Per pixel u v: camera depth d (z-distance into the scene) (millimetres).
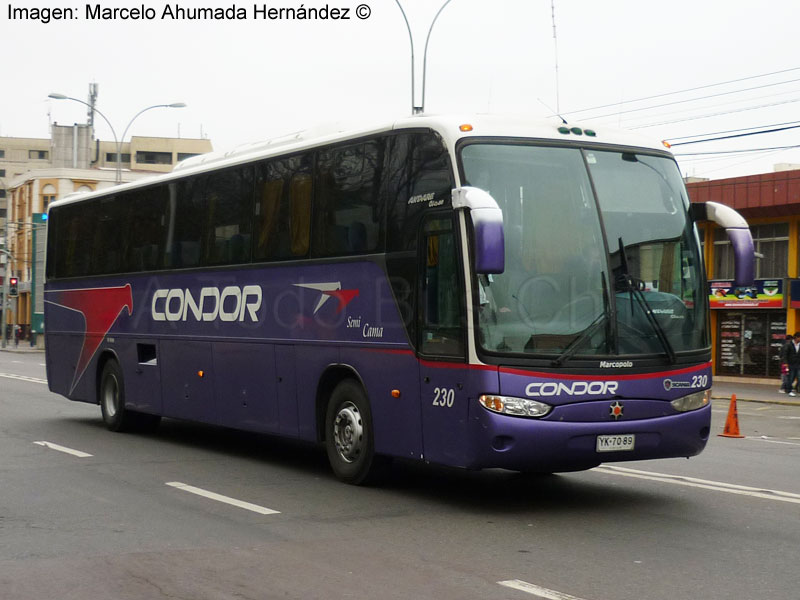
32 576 6836
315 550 7613
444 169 9320
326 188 11086
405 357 9773
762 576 6852
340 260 10758
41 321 60000
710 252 37844
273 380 11930
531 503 9727
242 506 9453
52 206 18219
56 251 17938
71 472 11586
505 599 6230
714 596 6340
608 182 9508
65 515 8977
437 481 11078
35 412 19297
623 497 10086
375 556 7418
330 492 10305
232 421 12789
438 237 9375
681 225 9727
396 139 10062
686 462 12984
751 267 9297
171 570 6992
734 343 37156
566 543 7895
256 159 12391
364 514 9109
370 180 10398
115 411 15820
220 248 13055
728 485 10859
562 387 8797
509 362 8750
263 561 7254
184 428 16688
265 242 12109
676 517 9008
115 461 12555
